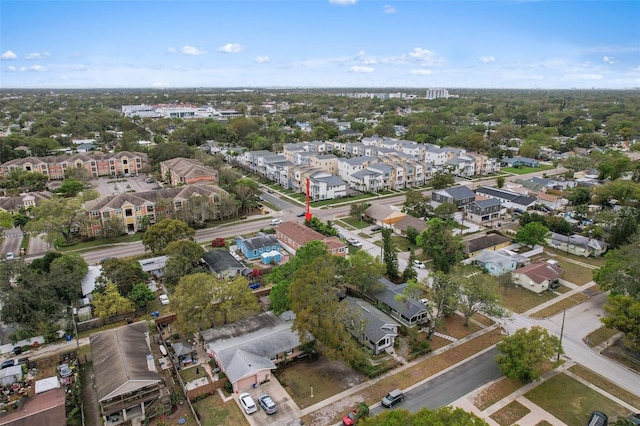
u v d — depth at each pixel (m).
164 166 140.75
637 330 48.06
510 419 42.25
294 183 133.12
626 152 182.38
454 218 106.12
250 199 109.75
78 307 62.12
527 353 45.34
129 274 63.84
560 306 64.69
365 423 33.09
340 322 49.50
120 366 43.97
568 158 158.12
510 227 100.25
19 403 42.50
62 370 48.59
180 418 42.44
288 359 52.00
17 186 127.69
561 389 46.66
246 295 56.00
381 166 137.25
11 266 58.16
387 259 72.12
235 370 46.72
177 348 51.84
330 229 90.75
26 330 54.09
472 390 46.47
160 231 77.12
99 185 138.00
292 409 43.72
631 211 90.88
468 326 59.38
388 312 62.06
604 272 63.53
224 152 176.50
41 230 83.62
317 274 52.34
